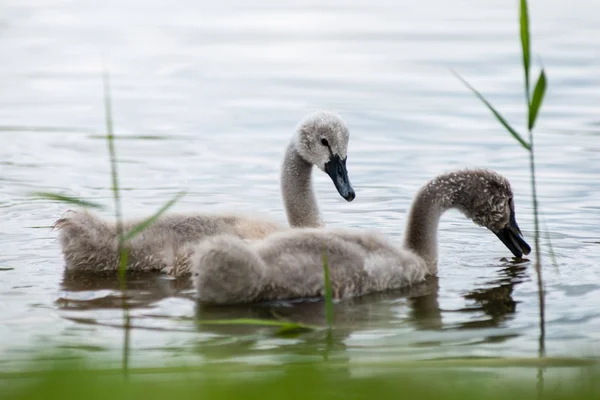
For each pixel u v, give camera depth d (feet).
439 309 40.34
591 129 72.13
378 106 79.66
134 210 56.03
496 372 29.60
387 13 114.42
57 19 112.88
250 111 79.20
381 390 23.08
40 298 40.86
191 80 88.99
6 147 69.97
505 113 76.69
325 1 121.60
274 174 64.13
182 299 40.88
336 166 51.44
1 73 91.04
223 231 45.70
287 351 34.35
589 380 23.13
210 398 19.17
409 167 65.10
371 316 39.29
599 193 59.06
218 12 116.16
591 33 100.27
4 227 52.70
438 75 88.22
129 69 92.84
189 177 63.26
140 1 121.90
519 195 59.06
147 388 19.79
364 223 54.65
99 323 37.60
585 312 39.63
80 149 69.82
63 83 88.12
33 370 22.90
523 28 33.86
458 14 112.88
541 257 48.44
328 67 92.32
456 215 57.26
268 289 40.40
